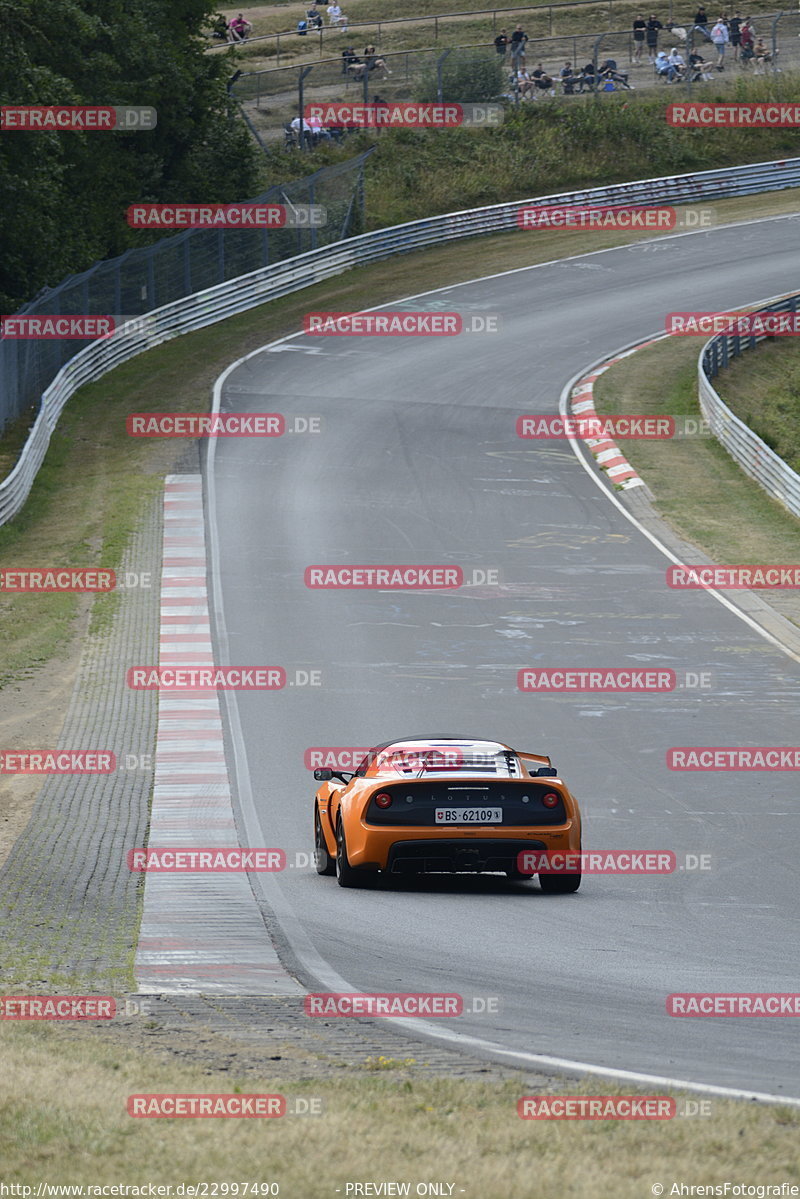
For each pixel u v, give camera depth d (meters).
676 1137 21.64
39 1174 19.61
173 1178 19.59
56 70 196.25
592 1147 21.19
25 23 178.62
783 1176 19.95
